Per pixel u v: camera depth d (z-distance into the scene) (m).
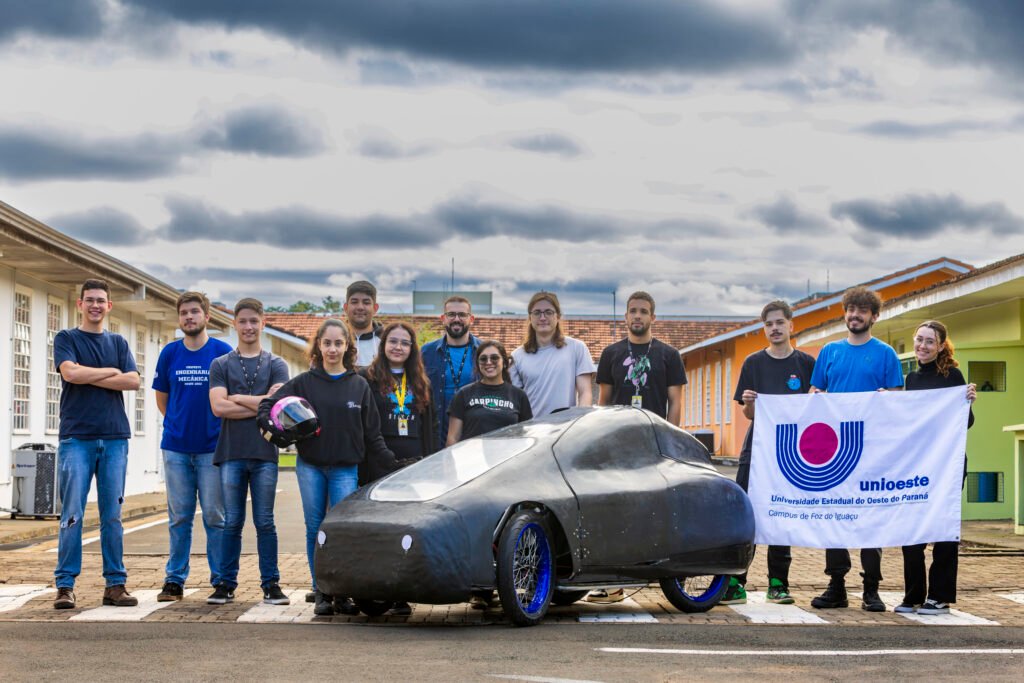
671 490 8.80
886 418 9.25
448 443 9.51
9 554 13.24
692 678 6.02
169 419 9.36
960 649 7.10
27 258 18.64
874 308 9.52
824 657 6.76
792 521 9.32
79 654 6.62
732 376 42.50
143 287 22.92
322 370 8.94
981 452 19.55
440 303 70.69
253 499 9.17
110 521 9.04
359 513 7.96
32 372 20.67
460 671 6.13
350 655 6.64
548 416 9.06
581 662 6.46
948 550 8.91
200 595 9.62
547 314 10.02
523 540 7.99
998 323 21.09
